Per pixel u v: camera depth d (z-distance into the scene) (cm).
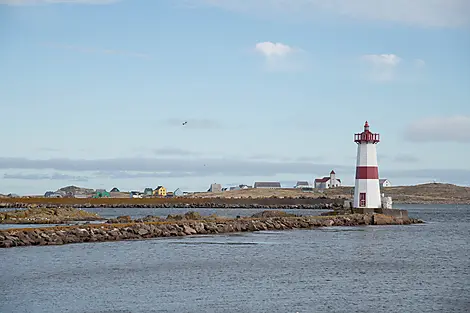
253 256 5325
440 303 3419
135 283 3944
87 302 3388
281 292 3691
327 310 3244
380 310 3250
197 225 7662
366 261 5088
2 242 5703
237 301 3438
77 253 5331
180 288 3791
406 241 6931
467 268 4712
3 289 3697
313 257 5306
